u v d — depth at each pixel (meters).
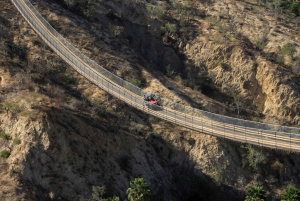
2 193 58.97
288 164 82.56
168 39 107.56
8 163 63.59
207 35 106.50
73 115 72.12
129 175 71.62
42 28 90.50
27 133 66.44
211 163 79.44
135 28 109.00
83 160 67.81
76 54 86.25
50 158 65.56
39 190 62.47
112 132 75.12
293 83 92.94
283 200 69.75
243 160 80.81
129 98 77.56
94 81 79.56
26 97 72.12
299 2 124.50
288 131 70.12
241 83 97.31
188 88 91.12
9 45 85.88
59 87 79.75
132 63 92.81
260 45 103.00
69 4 102.62
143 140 77.94
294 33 108.56
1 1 96.00
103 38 97.00
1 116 69.50
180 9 116.69
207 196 76.69
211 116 75.12
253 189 70.69
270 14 117.00
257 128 71.19
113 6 110.62
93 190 64.69
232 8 118.44
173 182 77.00
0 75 76.88
